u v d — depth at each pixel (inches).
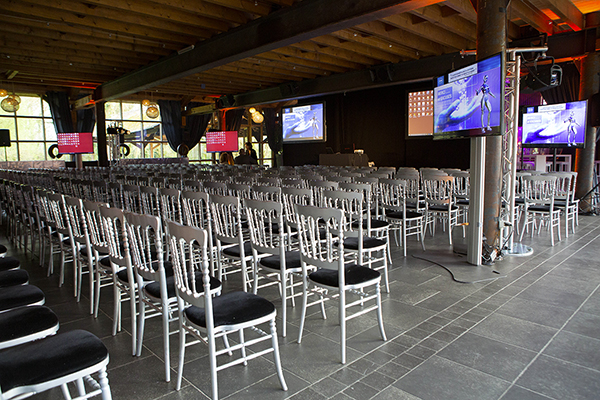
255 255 124.2
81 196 226.5
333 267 98.1
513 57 192.1
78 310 134.0
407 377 90.7
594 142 304.0
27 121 601.9
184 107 720.3
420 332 113.1
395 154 502.9
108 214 103.2
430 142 473.7
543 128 321.4
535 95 439.8
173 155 743.1
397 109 494.0
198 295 78.8
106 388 67.6
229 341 110.5
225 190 183.0
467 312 126.3
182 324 87.4
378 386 87.4
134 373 94.8
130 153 695.1
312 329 116.6
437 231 250.1
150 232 173.0
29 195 201.0
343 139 550.0
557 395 82.9
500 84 147.7
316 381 90.0
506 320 119.9
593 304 130.8
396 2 191.9
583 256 187.5
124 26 296.2
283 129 586.2
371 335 111.8
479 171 169.9
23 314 78.5
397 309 129.6
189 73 360.8
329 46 372.5
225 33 301.7
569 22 284.7
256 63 415.2
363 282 100.8
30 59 389.1
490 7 167.8
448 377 90.4
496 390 85.1
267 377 92.0
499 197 179.0
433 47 363.9
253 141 811.4
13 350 65.4
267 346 106.7
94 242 122.6
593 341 106.0
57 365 61.5
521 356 99.0
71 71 464.1
